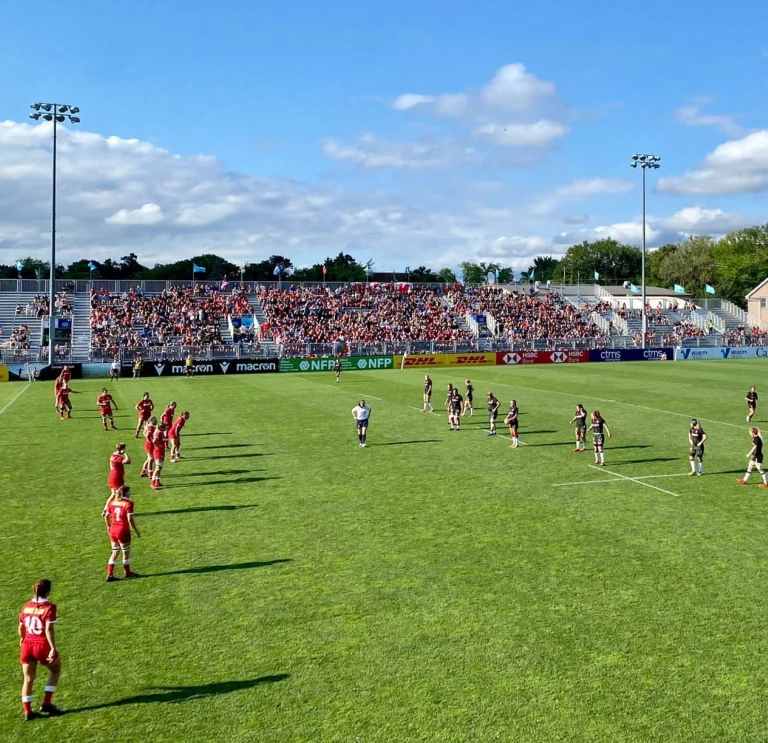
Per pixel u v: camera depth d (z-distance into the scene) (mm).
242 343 70812
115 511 15211
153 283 82750
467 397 39031
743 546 17109
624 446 29562
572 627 12805
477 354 75188
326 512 20094
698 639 12352
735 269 129000
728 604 13773
